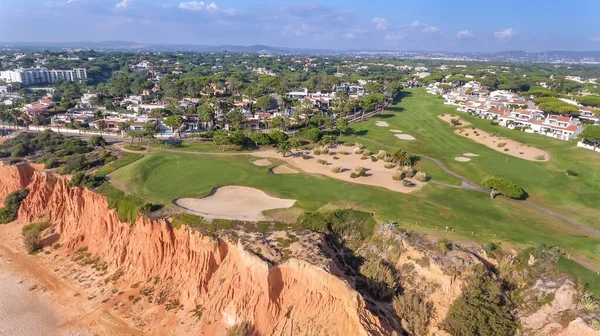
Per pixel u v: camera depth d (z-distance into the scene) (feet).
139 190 242.78
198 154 335.88
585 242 189.16
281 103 603.67
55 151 325.83
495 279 164.45
